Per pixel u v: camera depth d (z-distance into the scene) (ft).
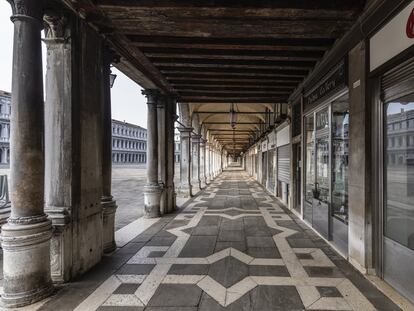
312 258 15.21
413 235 10.42
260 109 51.08
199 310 9.96
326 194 19.43
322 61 18.66
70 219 12.47
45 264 11.03
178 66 21.81
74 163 12.76
